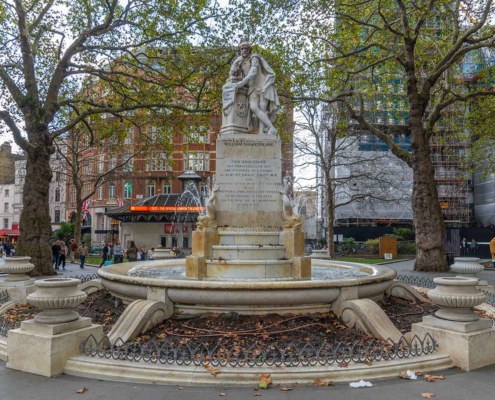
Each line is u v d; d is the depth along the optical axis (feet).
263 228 31.04
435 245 59.82
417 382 16.34
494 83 78.79
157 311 22.31
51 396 14.98
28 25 60.70
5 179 185.37
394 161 125.08
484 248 101.40
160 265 41.88
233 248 29.09
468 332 18.58
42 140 59.11
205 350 19.20
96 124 90.94
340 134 91.66
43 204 58.44
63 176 189.88
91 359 17.56
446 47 69.36
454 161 138.72
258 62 33.58
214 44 66.85
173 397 14.80
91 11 62.59
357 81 86.17
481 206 145.59
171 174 161.27
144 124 81.35
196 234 29.48
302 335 20.98
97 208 169.78
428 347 18.61
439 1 57.57
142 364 16.94
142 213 122.83
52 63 68.80
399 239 124.36
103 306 27.50
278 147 31.99
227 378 15.90
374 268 34.99
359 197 109.91
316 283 22.80
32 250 56.70
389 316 25.62
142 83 72.59
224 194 31.30
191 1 63.98
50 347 17.07
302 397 14.75
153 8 64.03
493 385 16.11
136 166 138.62
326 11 61.67
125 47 63.87
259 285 22.06
